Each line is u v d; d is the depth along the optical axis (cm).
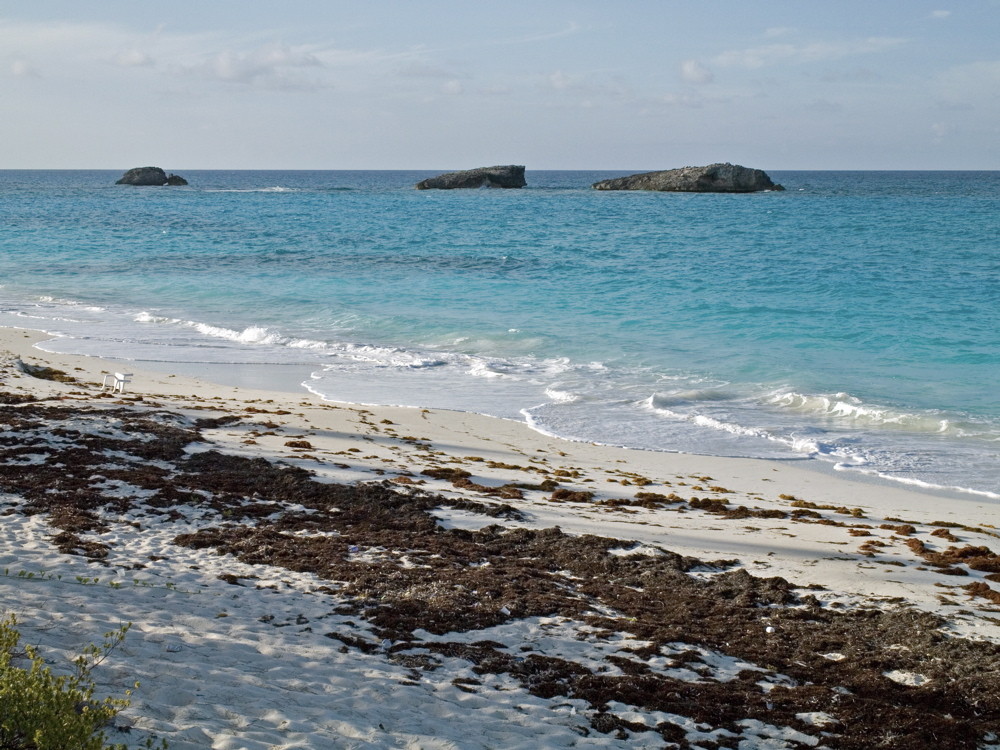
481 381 2678
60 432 1791
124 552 1198
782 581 1212
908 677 944
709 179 15588
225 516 1412
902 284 4612
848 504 1683
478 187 18175
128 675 717
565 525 1473
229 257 5819
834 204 12256
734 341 3203
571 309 3844
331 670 832
